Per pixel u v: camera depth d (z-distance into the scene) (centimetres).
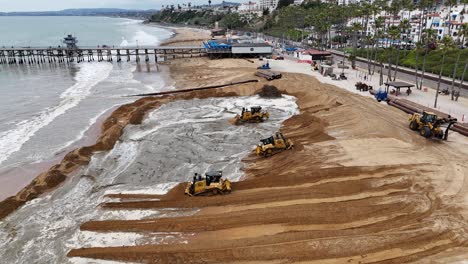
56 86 7656
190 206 2891
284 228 2514
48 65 11025
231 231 2511
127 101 6406
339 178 3231
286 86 6769
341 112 5050
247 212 2709
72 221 2762
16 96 6712
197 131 4731
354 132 4400
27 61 12125
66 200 3100
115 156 4016
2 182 3534
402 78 7569
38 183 3366
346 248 2288
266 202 2886
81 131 4919
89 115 5612
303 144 4112
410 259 2198
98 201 3058
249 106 5850
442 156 3675
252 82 7219
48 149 4316
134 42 18788
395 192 2970
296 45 14838
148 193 3166
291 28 18088
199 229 2562
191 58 11806
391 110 5241
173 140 4416
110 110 5872
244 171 3562
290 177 3262
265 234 2455
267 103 6009
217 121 5134
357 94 6147
